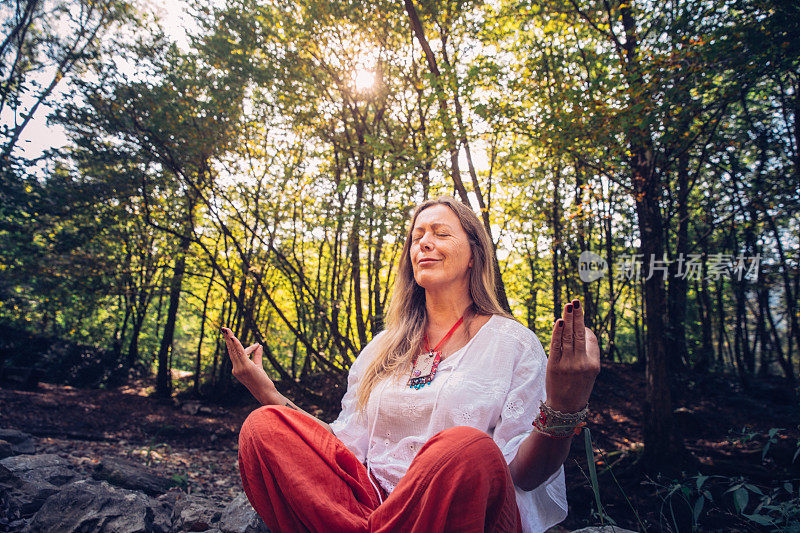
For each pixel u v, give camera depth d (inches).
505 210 466.9
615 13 286.5
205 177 432.1
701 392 446.9
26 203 395.9
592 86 232.1
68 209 417.7
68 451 251.1
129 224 467.8
